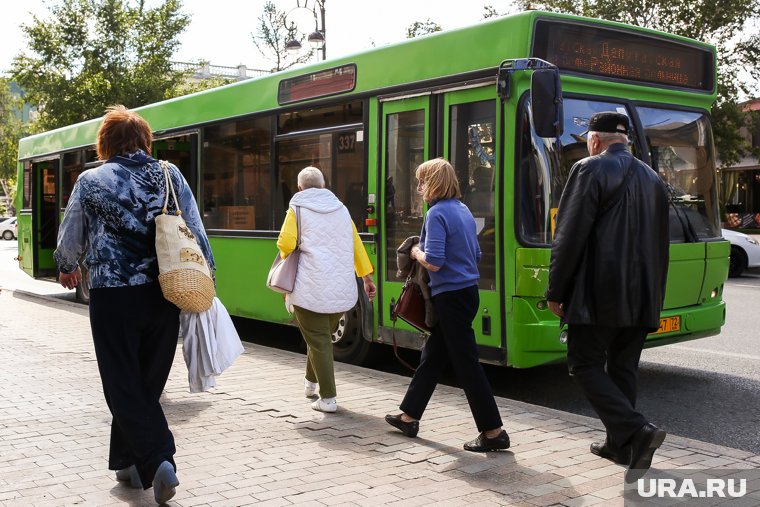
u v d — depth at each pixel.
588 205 4.36
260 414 5.85
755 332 10.60
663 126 7.39
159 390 4.11
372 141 7.93
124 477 4.33
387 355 8.85
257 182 9.55
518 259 6.50
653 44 7.38
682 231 7.37
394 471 4.55
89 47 42.47
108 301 3.93
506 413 5.84
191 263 3.97
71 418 5.69
